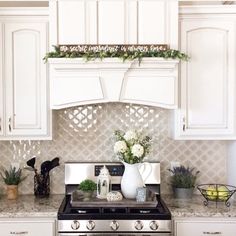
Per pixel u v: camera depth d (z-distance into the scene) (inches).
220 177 125.1
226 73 111.5
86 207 101.0
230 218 100.1
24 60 111.4
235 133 111.8
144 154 108.3
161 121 124.4
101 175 108.3
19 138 112.2
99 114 124.3
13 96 111.6
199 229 100.2
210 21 111.3
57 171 124.0
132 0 108.3
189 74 111.4
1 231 100.3
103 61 104.9
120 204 101.5
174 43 108.9
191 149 124.6
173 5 108.5
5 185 122.6
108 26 108.4
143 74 107.7
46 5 120.8
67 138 124.4
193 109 111.7
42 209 102.7
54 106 108.1
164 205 106.5
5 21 111.0
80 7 108.1
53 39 108.5
